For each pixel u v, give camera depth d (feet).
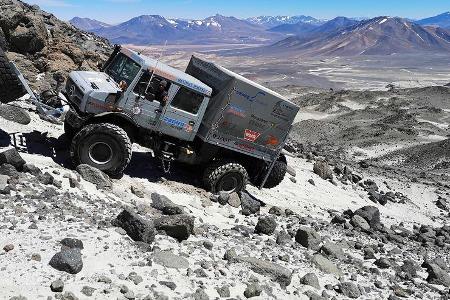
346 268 40.55
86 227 30.17
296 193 68.95
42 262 24.49
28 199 32.04
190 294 26.23
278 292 30.58
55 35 80.48
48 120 52.85
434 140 299.17
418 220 84.69
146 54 50.37
